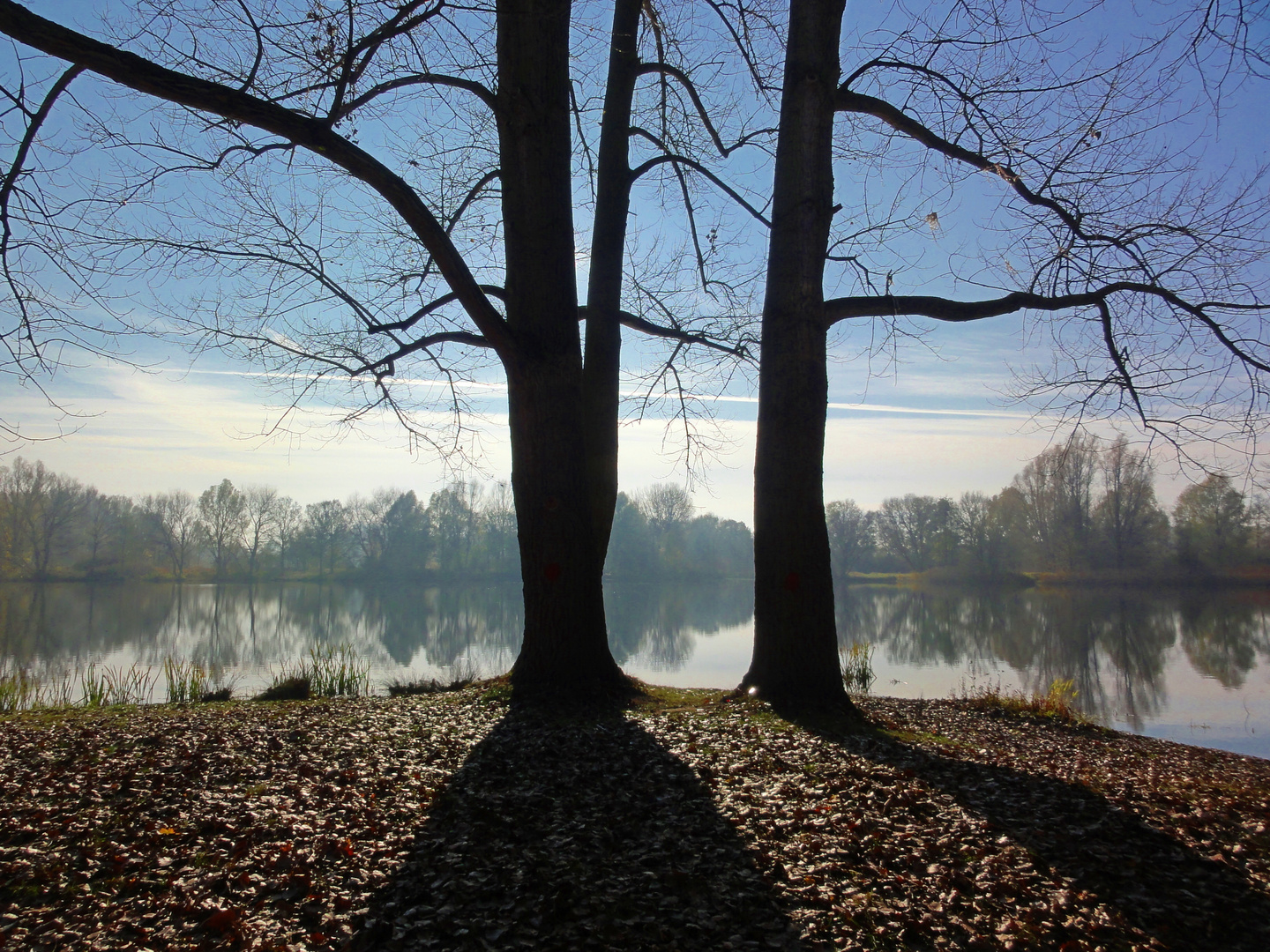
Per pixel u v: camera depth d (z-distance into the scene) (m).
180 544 71.50
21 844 4.52
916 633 30.03
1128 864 4.54
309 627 34.16
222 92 6.63
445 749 6.66
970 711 12.48
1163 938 3.79
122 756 6.40
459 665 21.22
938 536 71.38
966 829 4.92
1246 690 18.00
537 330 8.95
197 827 4.80
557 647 9.16
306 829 4.78
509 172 8.94
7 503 57.44
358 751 6.58
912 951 3.62
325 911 3.87
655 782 5.78
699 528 79.50
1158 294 9.41
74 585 63.41
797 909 3.94
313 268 8.91
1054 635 29.11
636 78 11.60
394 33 7.45
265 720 8.13
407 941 3.61
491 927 3.71
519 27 8.73
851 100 9.32
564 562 9.16
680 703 8.91
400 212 7.78
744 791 5.61
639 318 12.30
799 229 8.80
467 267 8.19
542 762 6.27
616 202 11.01
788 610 8.71
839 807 5.27
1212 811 5.52
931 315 9.48
